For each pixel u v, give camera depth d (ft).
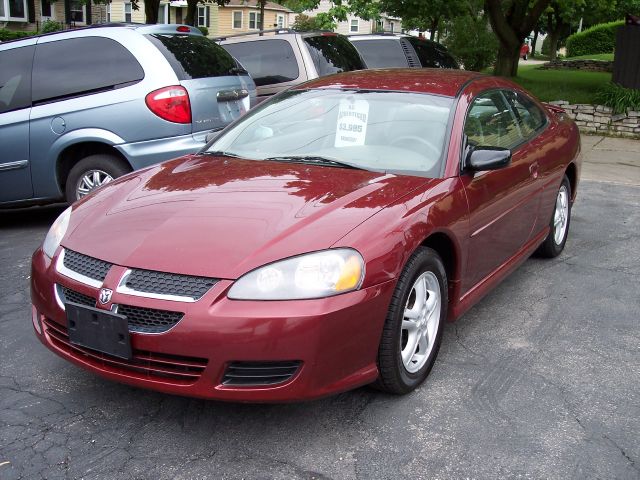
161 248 9.65
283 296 9.02
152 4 50.72
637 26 44.21
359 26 173.17
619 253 19.07
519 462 9.31
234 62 22.65
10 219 23.41
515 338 13.41
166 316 9.19
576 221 22.58
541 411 10.64
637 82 44.68
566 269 17.65
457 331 13.73
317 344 9.04
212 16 159.53
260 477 8.95
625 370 12.12
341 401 10.84
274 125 14.05
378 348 10.03
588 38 131.85
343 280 9.27
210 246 9.53
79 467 9.12
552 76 70.38
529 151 15.26
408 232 10.24
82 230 10.69
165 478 8.91
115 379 9.72
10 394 11.02
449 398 10.99
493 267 13.80
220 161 12.97
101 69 19.98
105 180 20.11
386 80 14.49
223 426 10.12
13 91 20.26
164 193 11.32
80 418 10.32
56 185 20.43
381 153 12.59
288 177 11.64
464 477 8.98
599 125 43.06
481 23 83.61
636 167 32.99
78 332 9.84
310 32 28.55
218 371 9.04
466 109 13.25
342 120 13.52
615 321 14.32
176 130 19.48
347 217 10.05
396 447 9.62
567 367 12.18
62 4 111.55
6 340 13.06
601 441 9.85
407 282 10.23
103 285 9.55
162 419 10.31
